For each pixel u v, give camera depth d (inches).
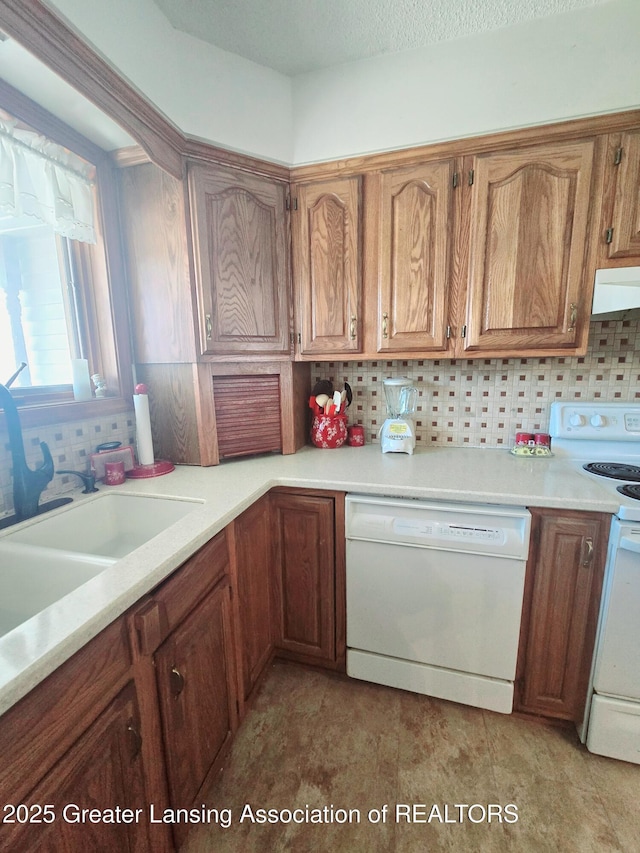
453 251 59.1
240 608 52.1
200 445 63.7
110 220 59.3
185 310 59.6
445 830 43.2
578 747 51.9
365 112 59.3
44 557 37.7
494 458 67.1
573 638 50.7
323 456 70.4
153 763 34.2
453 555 52.7
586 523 47.9
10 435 43.0
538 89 52.7
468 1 49.3
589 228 53.7
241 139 58.6
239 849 41.9
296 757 51.3
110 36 42.1
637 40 49.2
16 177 44.4
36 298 54.6
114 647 29.4
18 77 41.8
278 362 68.3
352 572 58.1
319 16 51.5
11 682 21.0
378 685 62.5
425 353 62.6
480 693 55.3
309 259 65.4
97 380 60.3
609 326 64.8
